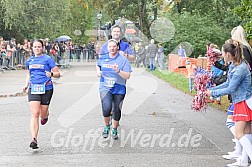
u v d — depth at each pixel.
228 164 8.51
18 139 10.43
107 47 10.38
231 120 9.28
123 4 45.81
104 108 10.34
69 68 38.19
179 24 37.31
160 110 15.27
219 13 43.53
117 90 10.38
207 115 14.24
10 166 8.23
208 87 8.99
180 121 13.10
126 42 11.21
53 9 41.66
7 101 17.30
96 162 8.56
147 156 9.07
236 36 8.29
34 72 9.72
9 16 38.28
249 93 8.14
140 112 14.75
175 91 21.44
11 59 34.16
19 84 23.73
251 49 8.31
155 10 40.28
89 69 35.72
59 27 42.72
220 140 10.59
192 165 8.42
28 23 40.06
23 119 13.15
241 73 8.03
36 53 9.78
